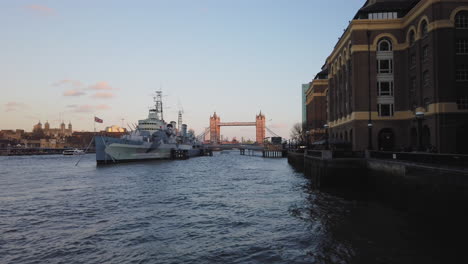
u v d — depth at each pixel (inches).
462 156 606.9
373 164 992.9
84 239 617.3
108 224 727.1
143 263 494.6
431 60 1239.5
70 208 904.9
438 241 540.1
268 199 1019.3
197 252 539.5
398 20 1492.4
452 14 1218.6
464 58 1227.2
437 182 619.8
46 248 568.4
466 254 478.3
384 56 1512.1
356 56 1513.3
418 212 695.1
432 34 1235.2
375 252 498.6
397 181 805.2
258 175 1854.1
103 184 1429.6
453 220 569.0
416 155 773.9
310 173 1445.6
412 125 1400.1
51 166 2802.7
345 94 1745.8
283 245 563.5
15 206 938.1
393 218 699.4
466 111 1194.6
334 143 1387.8
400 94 1477.6
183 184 1433.3
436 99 1218.0
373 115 1488.7
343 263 464.4
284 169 2288.4
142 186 1362.0
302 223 703.7
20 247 574.6
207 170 2260.1
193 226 706.2
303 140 3243.1
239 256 516.7
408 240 550.3
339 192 1063.0
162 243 590.2
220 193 1164.5
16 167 2704.2
